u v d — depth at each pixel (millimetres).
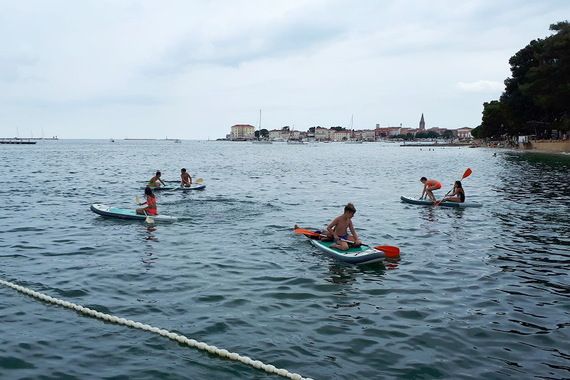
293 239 14625
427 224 17344
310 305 9094
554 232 15797
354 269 11508
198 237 14867
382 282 10523
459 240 14672
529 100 85375
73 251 13039
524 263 12023
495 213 19734
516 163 54781
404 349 7246
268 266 11711
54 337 7629
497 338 7641
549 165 50406
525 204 22297
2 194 25719
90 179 35562
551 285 10289
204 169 49781
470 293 9805
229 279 10648
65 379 6320
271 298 9453
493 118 108375
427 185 22766
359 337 7664
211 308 8875
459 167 52156
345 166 56375
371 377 6406
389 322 8289
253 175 41656
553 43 69875
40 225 16703
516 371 6582
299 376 6371
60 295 9516
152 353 7102
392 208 21359
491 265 11852
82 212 19562
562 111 81188
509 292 9844
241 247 13578
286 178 38469
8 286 10094
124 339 7578
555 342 7492
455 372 6551
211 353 7109
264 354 7055
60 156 79125
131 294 9609
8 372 6477
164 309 8812
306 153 107000
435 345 7383
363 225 17203
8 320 8297
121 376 6406
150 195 17797
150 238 14688
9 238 14594
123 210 18656
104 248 13383
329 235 13516
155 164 58344
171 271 11203
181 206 21234
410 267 11711
